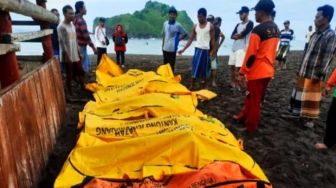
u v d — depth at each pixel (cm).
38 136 406
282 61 1448
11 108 320
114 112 530
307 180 427
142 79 673
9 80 360
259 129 595
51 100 497
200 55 841
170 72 754
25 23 541
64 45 729
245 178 329
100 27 1089
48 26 554
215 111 694
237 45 845
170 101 534
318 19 571
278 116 681
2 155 286
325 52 574
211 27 831
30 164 362
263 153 495
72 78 801
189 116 455
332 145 516
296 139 557
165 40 926
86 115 509
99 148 376
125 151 371
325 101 837
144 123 438
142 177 336
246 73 560
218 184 313
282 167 454
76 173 352
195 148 359
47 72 494
